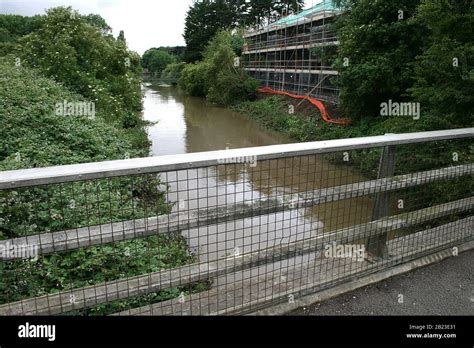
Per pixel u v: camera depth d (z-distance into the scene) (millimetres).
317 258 2930
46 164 6371
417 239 3162
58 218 3574
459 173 2973
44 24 14688
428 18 7184
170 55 73438
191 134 18500
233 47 39125
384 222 2752
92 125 9391
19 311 1812
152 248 4418
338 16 17672
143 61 74625
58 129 7969
